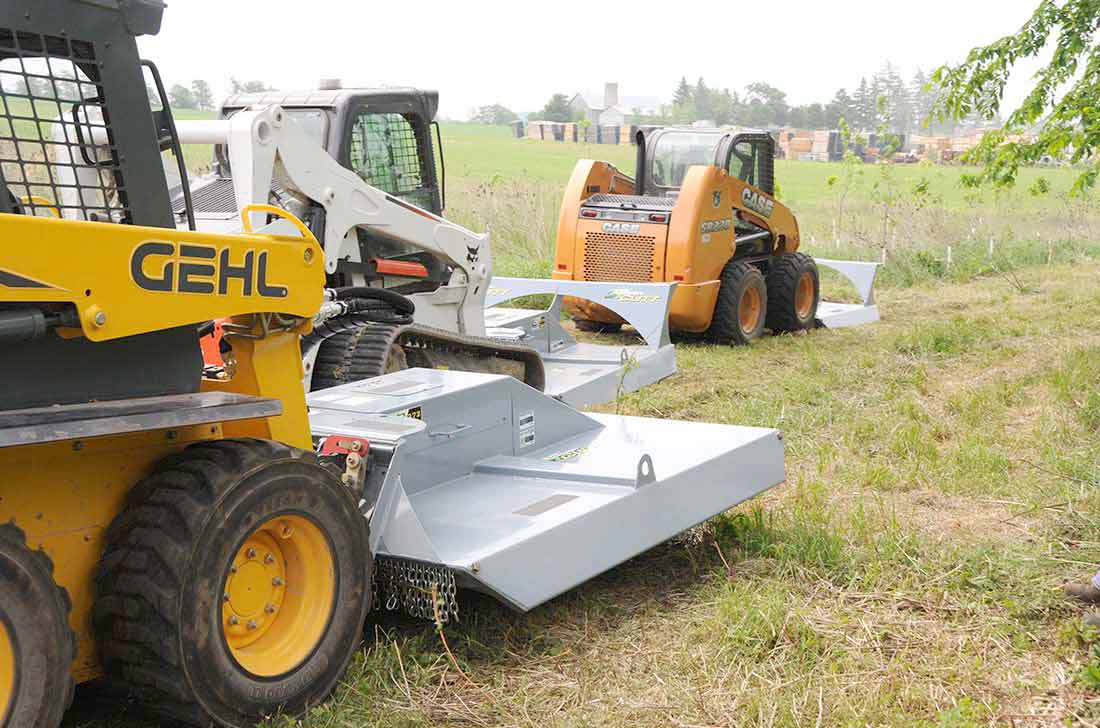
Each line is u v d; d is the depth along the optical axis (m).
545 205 17.98
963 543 5.24
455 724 3.62
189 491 3.31
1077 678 3.88
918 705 3.72
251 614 3.54
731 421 7.60
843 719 3.61
